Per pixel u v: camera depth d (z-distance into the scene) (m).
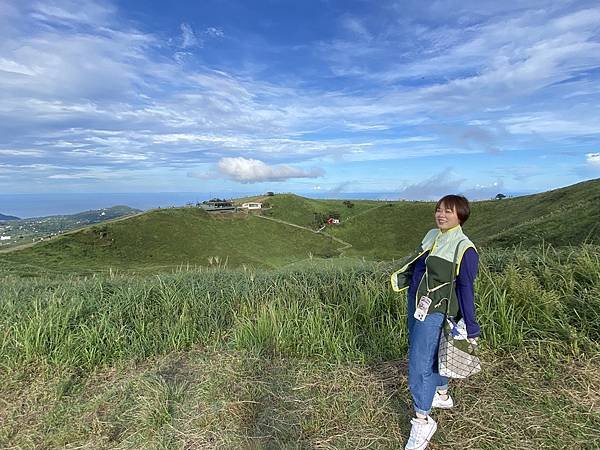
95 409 3.35
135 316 5.17
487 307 4.16
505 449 2.58
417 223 93.00
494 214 69.88
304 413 3.10
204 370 3.88
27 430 3.16
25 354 4.24
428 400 2.62
